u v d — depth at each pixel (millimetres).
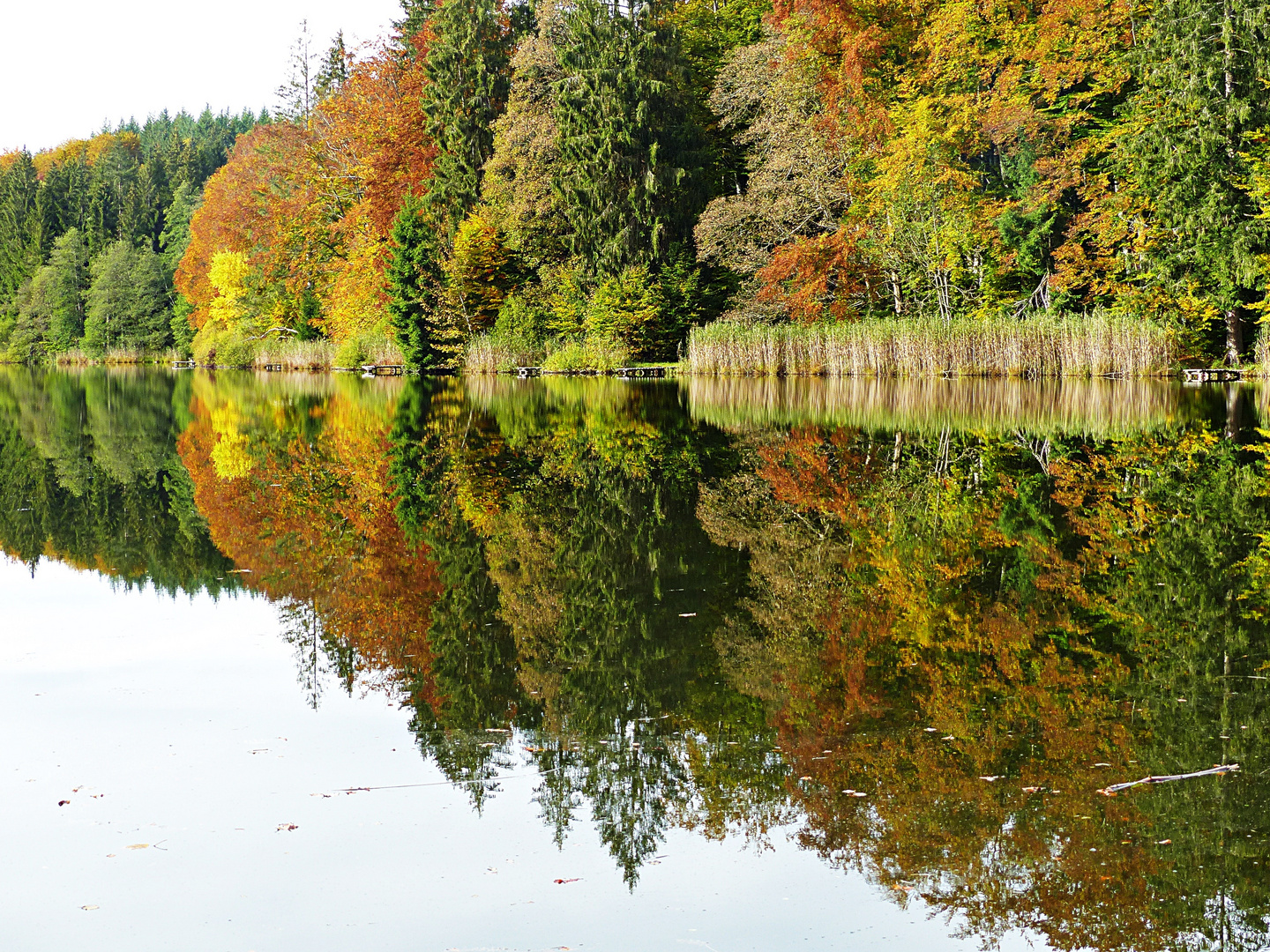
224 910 2961
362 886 3076
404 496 10555
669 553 7645
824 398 21641
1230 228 22469
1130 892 2996
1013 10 27875
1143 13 24859
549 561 7492
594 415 19000
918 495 9781
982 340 25266
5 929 2875
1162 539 7758
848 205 31125
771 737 4176
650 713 4480
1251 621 5691
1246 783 3678
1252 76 22156
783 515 9023
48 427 19938
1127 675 4859
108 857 3273
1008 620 5789
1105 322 23984
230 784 3812
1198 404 18219
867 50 28656
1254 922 2832
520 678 4965
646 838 3340
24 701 4762
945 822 3416
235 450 15141
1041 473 10930
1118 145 24516
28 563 7887
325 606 6484
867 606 6129
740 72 31859
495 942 2773
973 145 28797
